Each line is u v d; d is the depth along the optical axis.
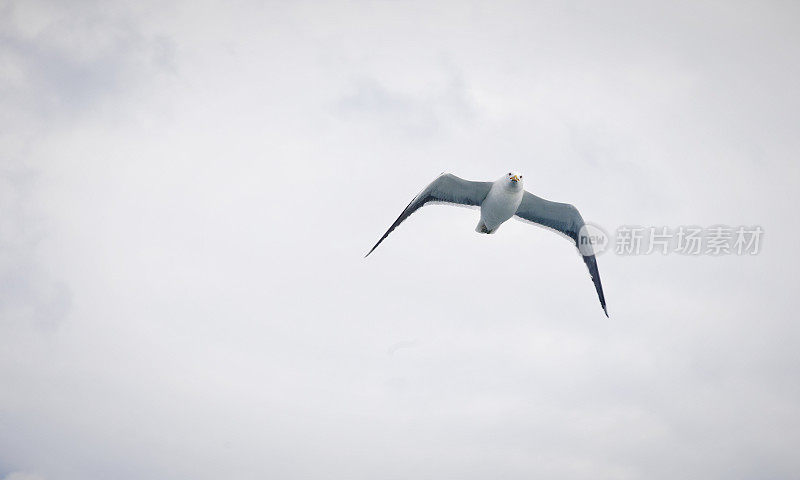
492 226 11.21
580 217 11.27
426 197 11.19
